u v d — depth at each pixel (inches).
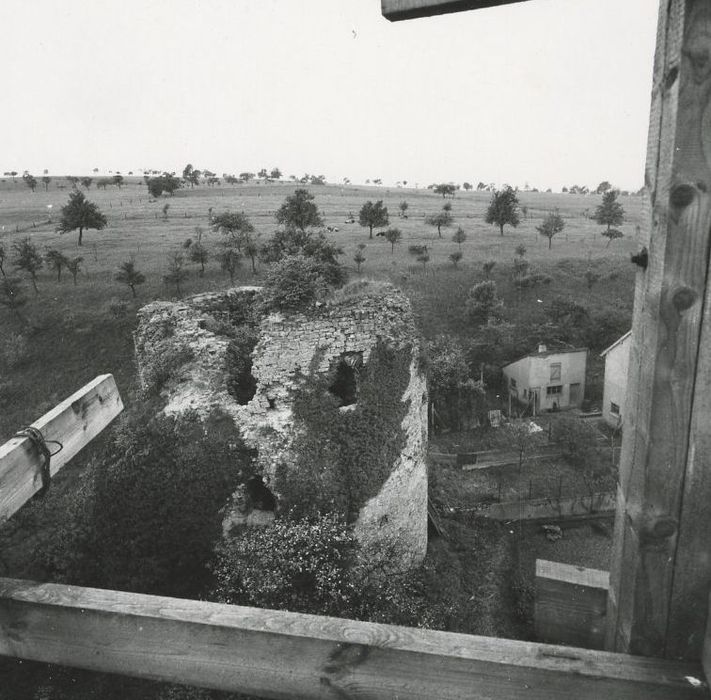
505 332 1561.3
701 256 65.2
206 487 519.2
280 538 500.1
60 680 451.2
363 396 555.8
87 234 2736.2
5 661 460.8
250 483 564.7
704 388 68.2
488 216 2795.3
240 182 6358.3
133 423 532.4
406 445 590.2
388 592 534.3
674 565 73.5
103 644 86.5
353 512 551.5
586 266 2085.4
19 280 1815.9
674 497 71.9
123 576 502.3
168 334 587.5
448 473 1010.1
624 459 79.0
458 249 2401.6
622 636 79.1
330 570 493.7
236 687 83.3
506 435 1182.9
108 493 510.3
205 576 527.5
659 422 70.1
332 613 484.7
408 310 594.2
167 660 84.5
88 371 1451.8
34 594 88.7
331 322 542.6
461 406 1267.2
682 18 60.0
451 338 1536.7
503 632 614.5
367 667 77.6
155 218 3292.3
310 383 541.6
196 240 2524.6
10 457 110.2
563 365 1363.2
